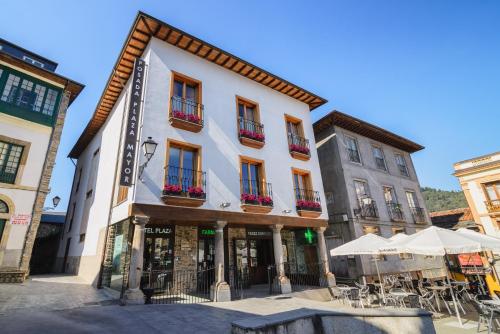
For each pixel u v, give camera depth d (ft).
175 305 25.32
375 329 13.16
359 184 53.93
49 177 38.70
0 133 36.32
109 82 40.14
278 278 35.63
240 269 39.63
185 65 36.70
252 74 43.19
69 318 18.99
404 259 52.75
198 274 35.65
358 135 59.11
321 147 56.95
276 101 46.57
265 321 11.57
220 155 35.45
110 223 33.78
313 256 44.98
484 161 60.75
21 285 31.53
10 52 44.55
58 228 68.13
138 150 29.30
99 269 33.27
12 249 34.01
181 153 32.89
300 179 45.21
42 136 39.65
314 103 52.03
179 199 29.27
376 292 32.35
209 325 18.75
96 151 51.13
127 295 24.62
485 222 59.06
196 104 35.78
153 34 34.50
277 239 37.22
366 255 46.29
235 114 39.42
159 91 32.86
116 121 41.34
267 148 41.39
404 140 65.10
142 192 27.78
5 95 37.65
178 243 35.35
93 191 46.42
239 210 34.68
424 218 62.75
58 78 42.29
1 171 35.86
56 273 54.19
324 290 36.86
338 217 50.57
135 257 25.95
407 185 63.98
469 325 23.41
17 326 16.33
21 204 35.83
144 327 17.72
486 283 48.37
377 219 52.49
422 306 28.71
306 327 12.74
